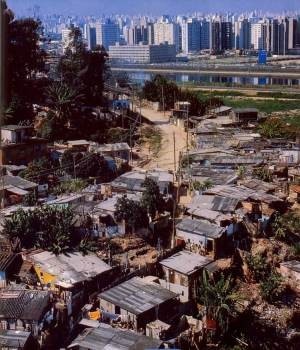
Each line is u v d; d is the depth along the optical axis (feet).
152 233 135.74
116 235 131.54
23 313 91.25
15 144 180.55
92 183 171.63
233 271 122.42
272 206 150.51
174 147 213.87
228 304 105.50
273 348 105.91
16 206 135.95
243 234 135.74
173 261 116.98
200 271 114.11
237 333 106.01
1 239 117.91
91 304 101.76
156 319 98.84
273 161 193.36
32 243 118.11
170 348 89.66
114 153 199.31
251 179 171.42
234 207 141.18
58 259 111.34
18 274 108.47
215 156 196.75
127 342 88.38
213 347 99.50
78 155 179.63
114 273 112.27
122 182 161.38
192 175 174.09
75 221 127.54
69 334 93.45
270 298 117.08
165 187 160.15
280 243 138.00
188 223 132.26
